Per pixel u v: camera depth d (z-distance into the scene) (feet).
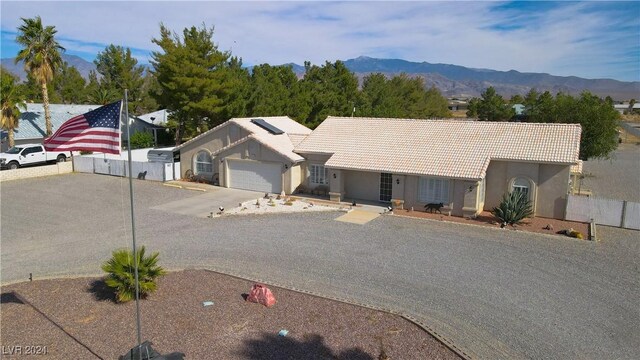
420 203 91.04
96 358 38.55
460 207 87.15
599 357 40.09
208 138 116.16
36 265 61.11
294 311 47.21
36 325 43.96
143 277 49.78
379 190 98.07
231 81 151.53
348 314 46.75
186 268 59.41
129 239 72.28
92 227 79.30
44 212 89.15
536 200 87.71
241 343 40.96
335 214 88.17
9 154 128.57
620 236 76.38
